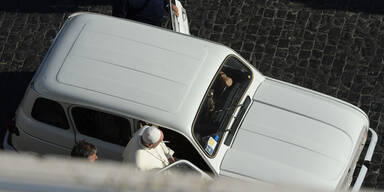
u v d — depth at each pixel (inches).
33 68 1379.2
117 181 264.8
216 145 892.0
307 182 858.1
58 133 940.6
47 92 896.9
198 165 894.4
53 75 903.7
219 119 912.3
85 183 260.2
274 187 274.7
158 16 1244.5
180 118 858.8
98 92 877.2
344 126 952.3
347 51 1348.4
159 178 275.6
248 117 943.7
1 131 1261.1
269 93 988.6
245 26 1421.0
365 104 1261.1
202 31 1423.5
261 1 1462.8
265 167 876.0
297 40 1381.6
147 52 925.2
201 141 874.8
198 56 940.0
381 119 1233.4
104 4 1483.8
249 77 994.1
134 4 1211.9
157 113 859.4
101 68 899.4
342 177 885.2
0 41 1430.9
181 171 855.1
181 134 858.8
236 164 883.4
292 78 1320.1
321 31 1391.5
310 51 1358.3
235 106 941.2
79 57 914.7
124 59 910.4
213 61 940.0
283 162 885.2
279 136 919.0
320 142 918.4
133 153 834.8
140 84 883.4
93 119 901.8
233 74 969.5
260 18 1430.9
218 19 1440.7
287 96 986.7
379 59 1328.7
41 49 1414.9
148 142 820.6
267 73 1333.7
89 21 971.9
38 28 1454.2
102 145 924.0
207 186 271.0
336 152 911.0
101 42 933.8
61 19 1467.8
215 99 916.0
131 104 864.9
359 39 1365.7
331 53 1349.7
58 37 967.6
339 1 1440.7
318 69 1328.7
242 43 1392.7
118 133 907.4
